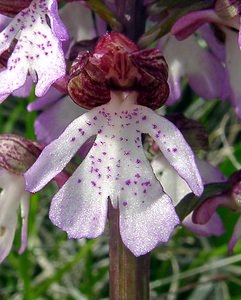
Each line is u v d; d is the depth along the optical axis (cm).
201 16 6
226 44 6
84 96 5
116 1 6
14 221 6
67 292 9
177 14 6
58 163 5
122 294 6
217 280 9
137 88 5
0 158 6
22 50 5
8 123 9
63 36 5
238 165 9
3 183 6
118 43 5
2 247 6
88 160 5
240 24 5
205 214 6
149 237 5
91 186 5
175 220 5
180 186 6
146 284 6
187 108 10
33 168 5
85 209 5
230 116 10
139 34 6
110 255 6
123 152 5
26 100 10
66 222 5
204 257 9
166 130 5
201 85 7
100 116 5
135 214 5
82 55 5
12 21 5
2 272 9
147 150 6
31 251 9
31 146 6
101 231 5
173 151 5
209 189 6
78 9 6
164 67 5
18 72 5
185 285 9
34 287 9
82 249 8
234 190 6
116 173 5
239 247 8
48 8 5
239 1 6
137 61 5
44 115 6
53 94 6
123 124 5
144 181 5
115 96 5
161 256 9
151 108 5
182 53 6
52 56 5
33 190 5
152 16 6
